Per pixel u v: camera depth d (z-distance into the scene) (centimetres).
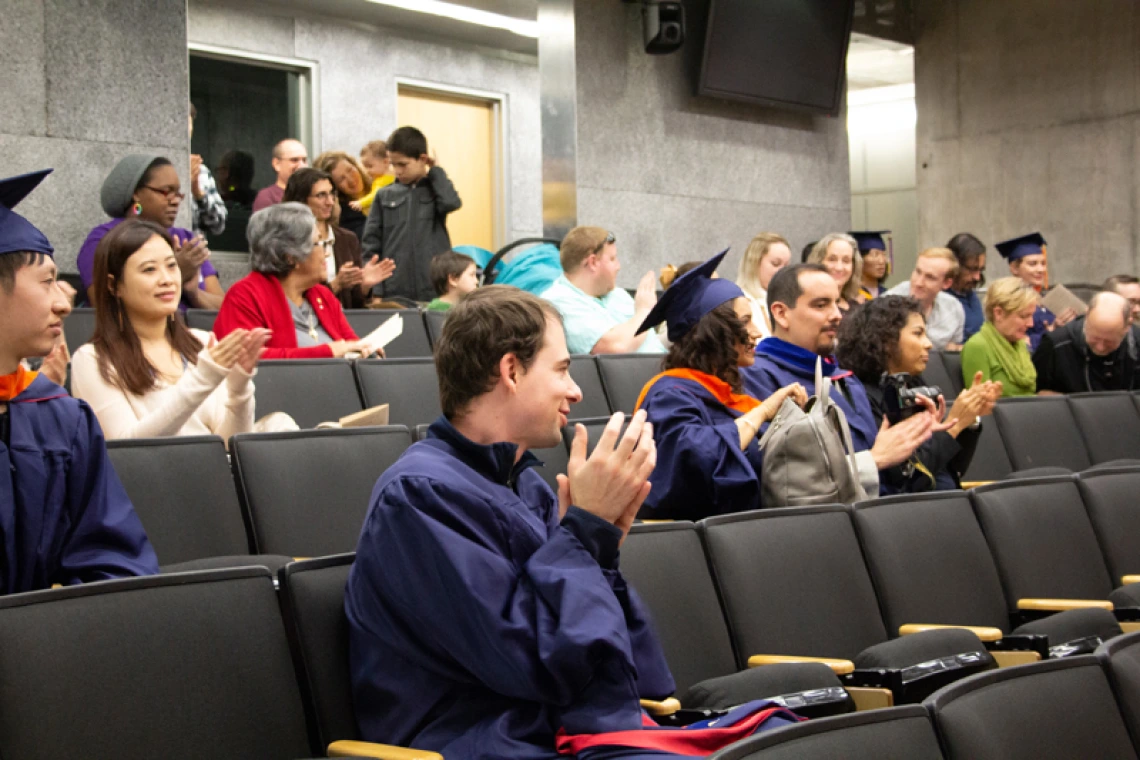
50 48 579
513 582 193
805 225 1034
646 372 541
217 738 187
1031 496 344
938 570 310
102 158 596
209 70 973
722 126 972
